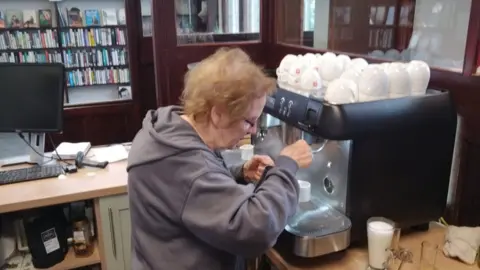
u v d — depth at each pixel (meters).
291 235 1.11
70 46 4.46
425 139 1.19
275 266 1.26
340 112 1.07
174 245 0.94
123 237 1.76
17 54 4.33
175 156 0.89
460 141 1.35
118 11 4.55
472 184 1.34
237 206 0.85
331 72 1.33
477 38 1.26
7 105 1.80
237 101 0.86
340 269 1.12
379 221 1.16
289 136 1.36
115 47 4.64
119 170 1.83
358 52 1.84
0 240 1.77
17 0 4.30
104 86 4.80
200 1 2.22
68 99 4.52
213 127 0.92
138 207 0.95
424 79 1.22
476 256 1.15
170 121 0.95
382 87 1.16
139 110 4.23
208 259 0.95
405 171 1.19
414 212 1.25
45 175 1.73
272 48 2.34
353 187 1.14
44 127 1.80
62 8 4.40
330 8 2.00
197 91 0.89
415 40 1.59
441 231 1.32
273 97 1.35
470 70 1.29
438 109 1.19
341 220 1.17
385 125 1.12
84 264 1.77
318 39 2.09
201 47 2.26
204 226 0.85
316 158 1.27
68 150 1.96
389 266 1.11
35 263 1.72
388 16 1.70
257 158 1.17
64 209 1.92
